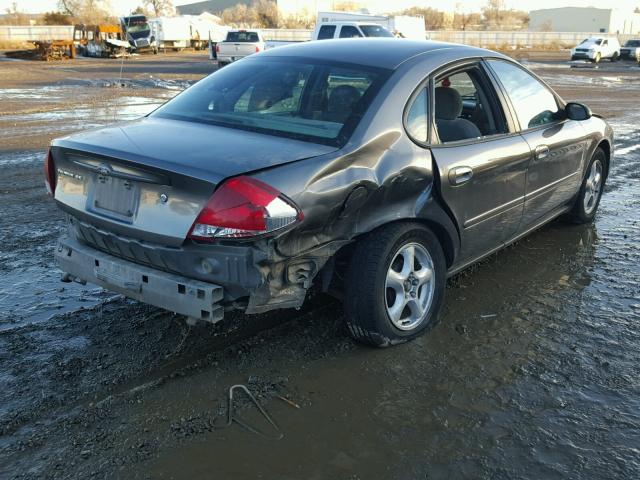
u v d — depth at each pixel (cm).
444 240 400
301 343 379
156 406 314
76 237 359
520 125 463
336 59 398
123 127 369
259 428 299
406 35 2320
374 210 343
